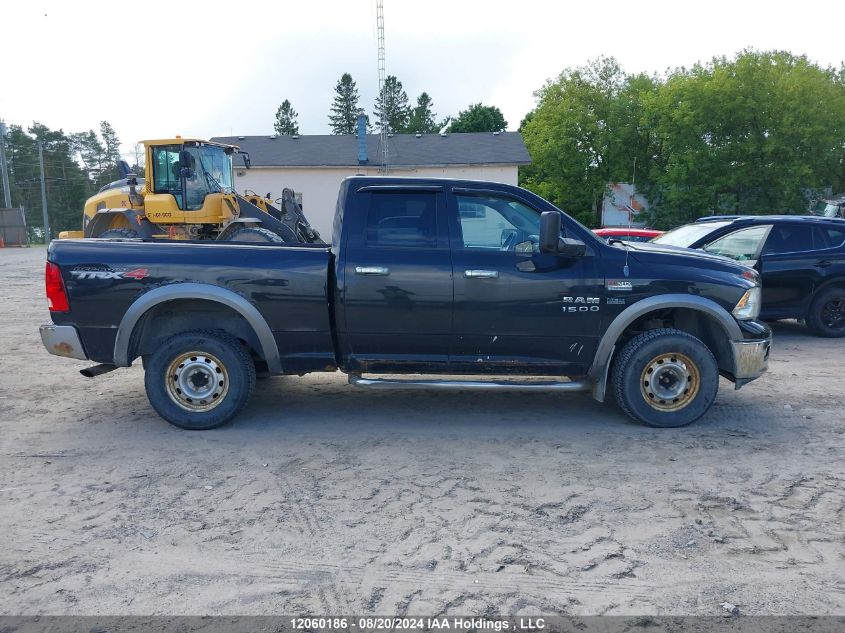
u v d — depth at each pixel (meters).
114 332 5.27
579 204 32.66
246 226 14.27
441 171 32.09
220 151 15.42
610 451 4.90
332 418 5.73
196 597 3.05
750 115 26.95
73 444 5.08
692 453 4.85
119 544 3.54
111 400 6.31
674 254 5.38
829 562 3.33
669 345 5.25
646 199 31.03
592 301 5.20
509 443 5.09
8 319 11.14
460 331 5.25
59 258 5.23
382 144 33.03
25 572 3.27
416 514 3.87
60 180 80.75
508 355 5.35
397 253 5.21
